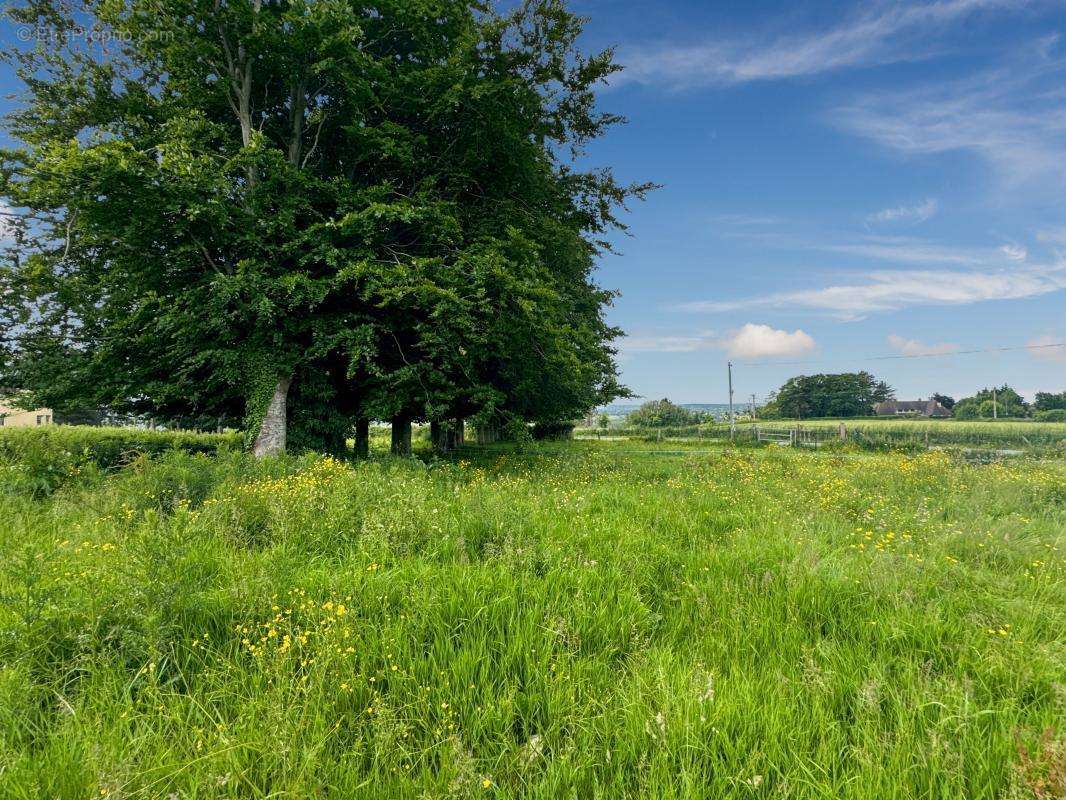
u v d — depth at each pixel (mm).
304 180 12383
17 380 13625
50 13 13742
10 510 5832
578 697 2719
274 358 13383
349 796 2033
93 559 3992
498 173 15828
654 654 3133
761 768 2246
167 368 14578
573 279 18969
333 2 11648
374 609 3475
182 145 10844
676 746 2336
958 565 5086
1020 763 2215
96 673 2662
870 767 2193
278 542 4992
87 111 13914
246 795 2039
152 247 12992
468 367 14281
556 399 19297
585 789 2178
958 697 2666
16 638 2805
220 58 13898
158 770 2074
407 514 5527
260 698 2523
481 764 2264
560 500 8031
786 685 2846
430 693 2646
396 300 12055
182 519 4254
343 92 14156
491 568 4352
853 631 3609
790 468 15469
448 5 14414
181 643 2945
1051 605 4191
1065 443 29203
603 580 4262
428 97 13742
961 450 26625
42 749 2225
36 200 11578
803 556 4922
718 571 4723
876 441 35031
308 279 12000
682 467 15750
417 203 13578
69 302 13453
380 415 14484
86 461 8391
